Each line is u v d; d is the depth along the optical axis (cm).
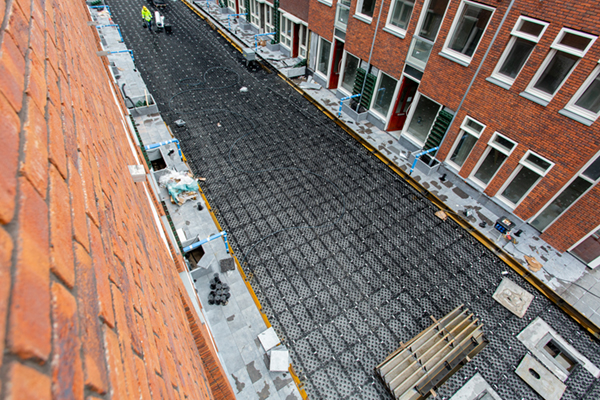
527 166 868
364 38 1245
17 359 50
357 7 1234
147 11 1912
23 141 95
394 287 824
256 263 857
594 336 743
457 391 664
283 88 1562
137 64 1630
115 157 307
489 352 720
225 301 763
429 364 670
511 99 850
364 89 1327
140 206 368
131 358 132
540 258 873
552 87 774
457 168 1075
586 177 762
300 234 927
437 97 1049
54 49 203
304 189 1059
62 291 86
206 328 586
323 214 984
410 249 906
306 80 1630
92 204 151
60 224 102
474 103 943
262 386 656
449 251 904
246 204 1002
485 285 834
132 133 890
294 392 653
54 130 134
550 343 746
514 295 799
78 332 90
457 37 938
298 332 742
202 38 1956
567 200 826
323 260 871
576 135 747
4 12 124
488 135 938
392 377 658
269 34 1827
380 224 966
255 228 937
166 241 556
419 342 703
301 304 786
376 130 1318
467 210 1007
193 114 1344
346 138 1284
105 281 131
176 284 408
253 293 792
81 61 339
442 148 1090
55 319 75
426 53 1038
